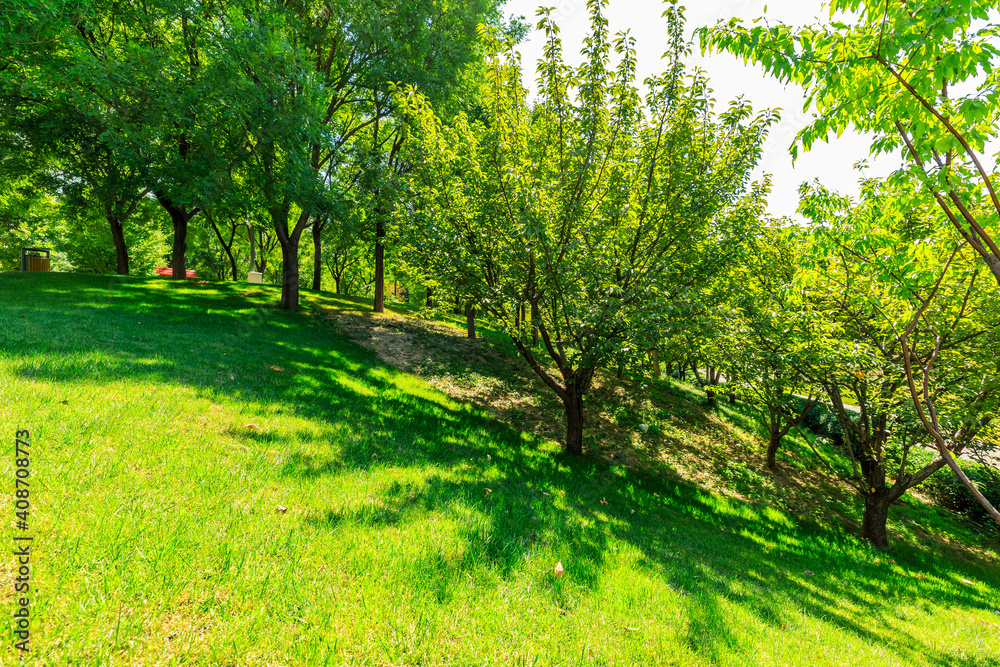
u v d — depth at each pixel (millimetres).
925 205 3326
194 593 2434
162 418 4793
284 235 16953
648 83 7973
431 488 5078
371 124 21250
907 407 7715
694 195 8023
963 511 13117
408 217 8812
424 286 10930
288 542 3146
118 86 11086
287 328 13820
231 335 10883
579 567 3939
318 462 4973
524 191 7254
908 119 2857
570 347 9766
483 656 2500
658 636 3133
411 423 8320
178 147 13773
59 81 11062
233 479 3910
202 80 11836
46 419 3939
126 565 2480
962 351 7512
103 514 2863
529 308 9734
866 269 4668
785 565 6590
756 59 3154
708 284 9023
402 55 16844
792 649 3475
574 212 8297
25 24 9984
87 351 6551
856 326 8484
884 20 2580
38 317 8523
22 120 13234
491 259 8508
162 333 9344
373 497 4383
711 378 19156
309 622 2441
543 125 8703
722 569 5262
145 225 27938
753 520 9266
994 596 8062
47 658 1865
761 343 9477
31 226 25203
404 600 2822
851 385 8719
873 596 6062
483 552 3703
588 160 8008
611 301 7438
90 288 14531
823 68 2895
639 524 6512
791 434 17859
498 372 16094
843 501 12289
